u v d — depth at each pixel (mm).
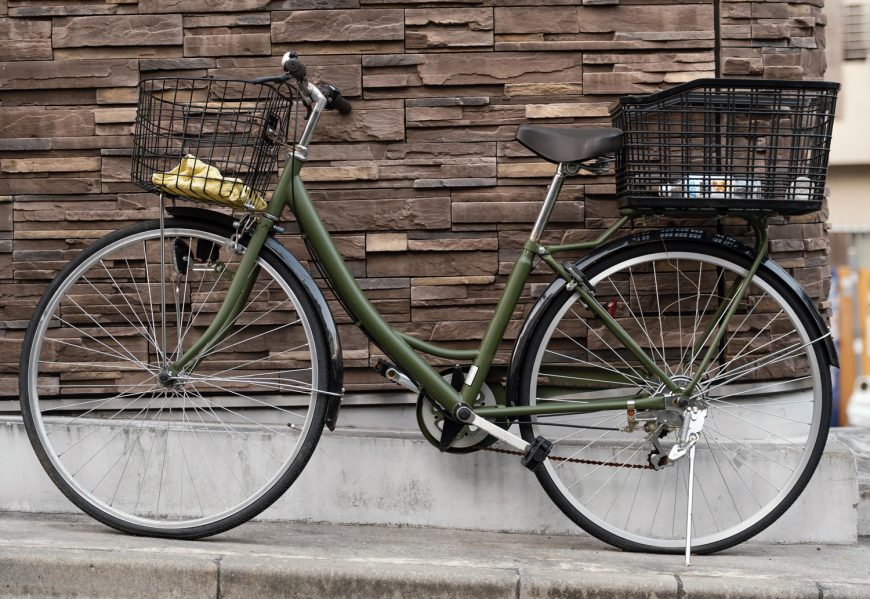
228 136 3156
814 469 3102
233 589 2654
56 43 3322
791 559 3023
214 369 3389
